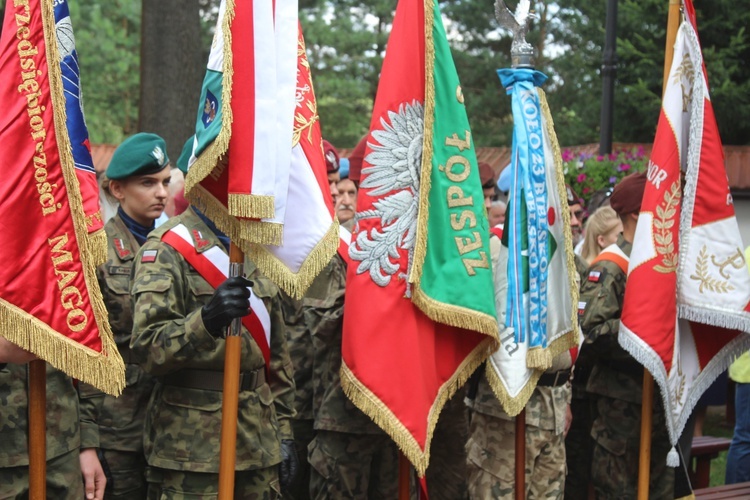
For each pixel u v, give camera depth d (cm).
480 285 414
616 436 538
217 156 342
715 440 723
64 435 365
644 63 1648
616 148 1303
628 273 486
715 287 490
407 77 416
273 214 348
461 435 498
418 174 413
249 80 350
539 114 469
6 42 315
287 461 412
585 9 2106
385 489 491
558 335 467
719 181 494
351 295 406
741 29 1532
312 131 379
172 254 384
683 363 503
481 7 2255
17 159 310
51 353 306
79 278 313
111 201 466
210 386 380
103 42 2186
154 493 391
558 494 498
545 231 460
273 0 356
